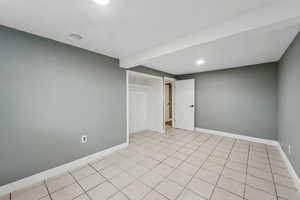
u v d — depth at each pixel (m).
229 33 1.54
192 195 1.62
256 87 3.43
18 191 1.69
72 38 2.00
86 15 1.46
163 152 2.86
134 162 2.43
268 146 3.15
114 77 2.91
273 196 1.59
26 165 1.79
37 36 1.88
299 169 1.72
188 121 4.69
